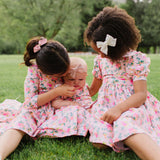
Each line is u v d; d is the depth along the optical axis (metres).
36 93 1.96
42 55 1.76
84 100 2.03
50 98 1.87
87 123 1.72
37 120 1.83
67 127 1.71
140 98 1.70
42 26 18.52
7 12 18.28
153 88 3.42
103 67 1.99
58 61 1.73
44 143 1.65
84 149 1.54
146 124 1.63
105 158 1.43
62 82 2.05
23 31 18.53
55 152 1.52
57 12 18.00
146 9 20.69
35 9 18.08
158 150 1.28
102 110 1.77
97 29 1.74
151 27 22.00
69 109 1.79
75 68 1.96
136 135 1.35
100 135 1.52
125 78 1.86
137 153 1.34
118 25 1.68
